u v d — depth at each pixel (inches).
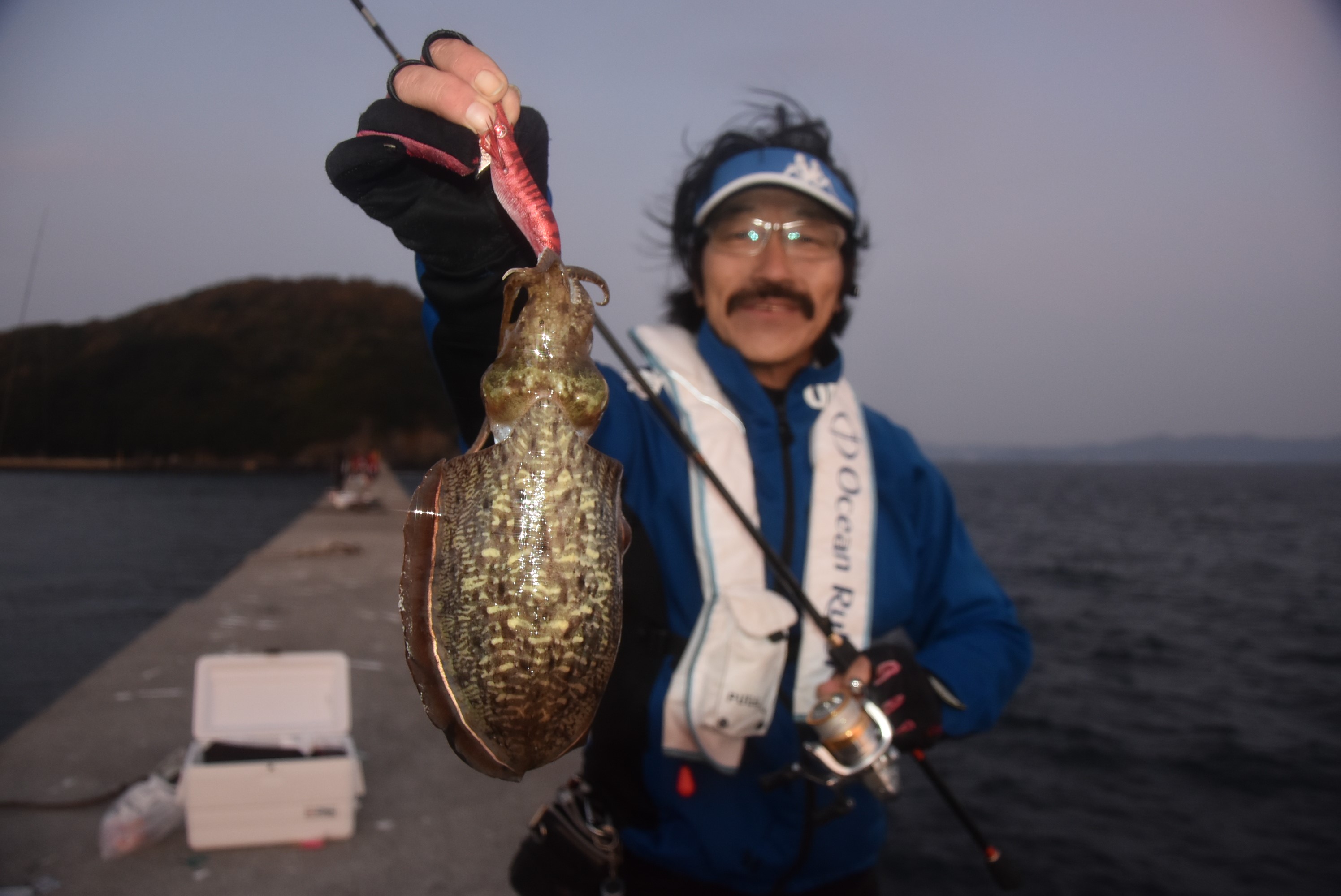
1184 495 4055.1
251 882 131.8
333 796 144.7
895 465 101.2
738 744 79.7
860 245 113.5
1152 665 593.9
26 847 139.5
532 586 34.8
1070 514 2541.8
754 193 95.9
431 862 139.9
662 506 91.0
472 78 41.8
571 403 36.9
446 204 46.7
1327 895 253.1
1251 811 321.1
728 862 82.2
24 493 2342.5
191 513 1731.1
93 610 693.3
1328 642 686.5
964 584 99.8
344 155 45.1
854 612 90.4
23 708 436.8
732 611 81.3
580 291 39.2
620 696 82.3
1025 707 460.8
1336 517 2593.5
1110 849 281.7
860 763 77.4
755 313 96.5
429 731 199.0
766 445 94.7
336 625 309.6
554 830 84.8
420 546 37.1
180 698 217.2
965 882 250.5
